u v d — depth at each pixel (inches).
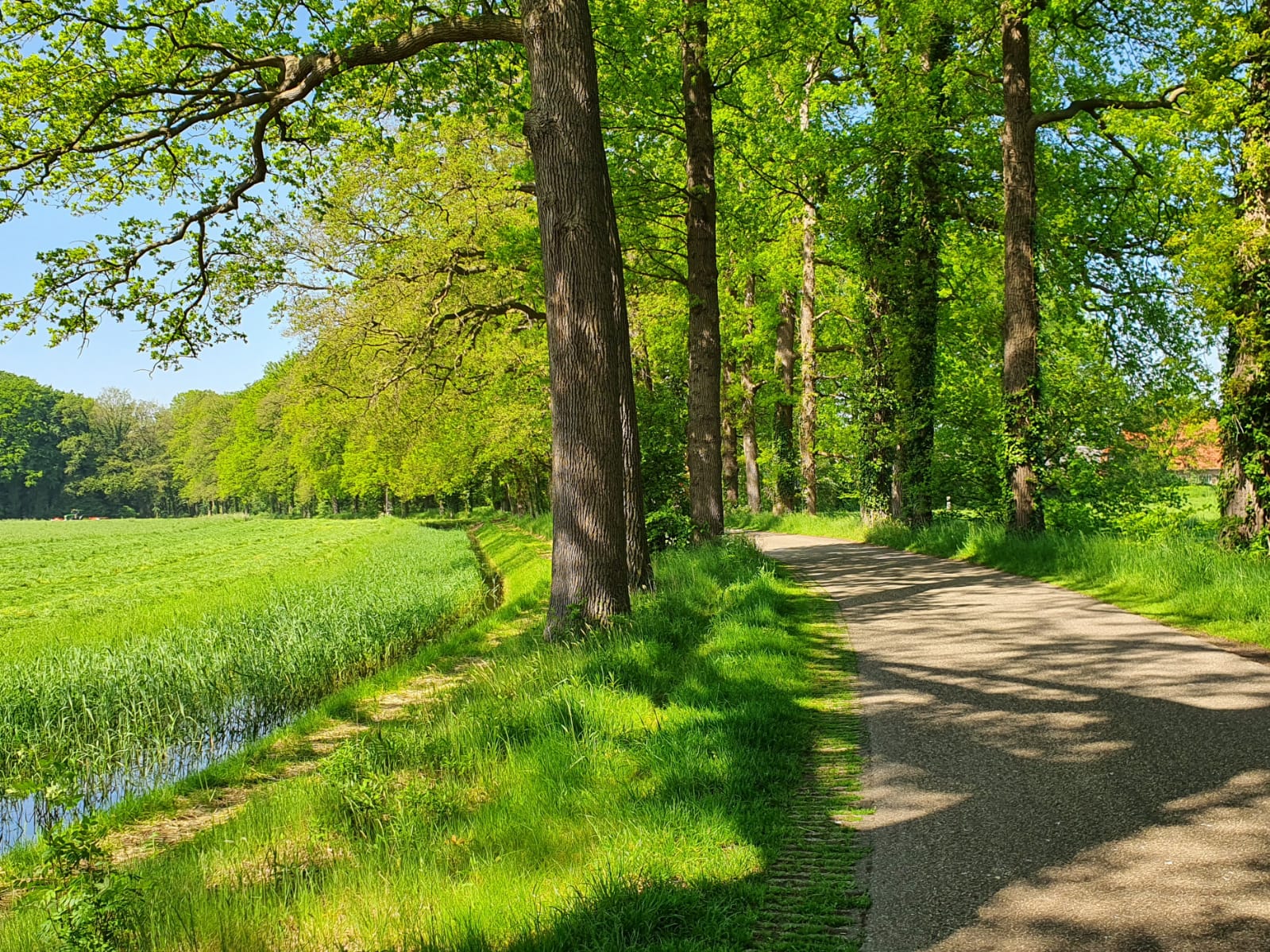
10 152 417.4
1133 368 728.3
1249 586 339.9
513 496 2269.9
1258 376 423.5
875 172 793.6
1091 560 470.3
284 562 1424.7
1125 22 639.1
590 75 377.1
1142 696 238.5
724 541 640.4
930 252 794.8
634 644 314.2
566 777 209.6
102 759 353.4
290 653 511.8
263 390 3420.3
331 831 205.6
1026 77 605.3
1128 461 688.4
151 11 418.3
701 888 145.1
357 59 422.9
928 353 793.6
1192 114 440.1
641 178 620.1
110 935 157.2
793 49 626.8
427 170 770.2
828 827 171.3
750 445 1418.6
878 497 927.7
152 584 1107.3
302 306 780.0
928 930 128.1
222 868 196.7
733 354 1311.5
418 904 151.6
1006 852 151.9
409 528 2364.7
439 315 801.6
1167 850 146.6
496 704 278.1
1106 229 752.3
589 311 372.8
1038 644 318.0
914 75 712.4
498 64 507.5
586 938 130.7
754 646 321.4
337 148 530.6
